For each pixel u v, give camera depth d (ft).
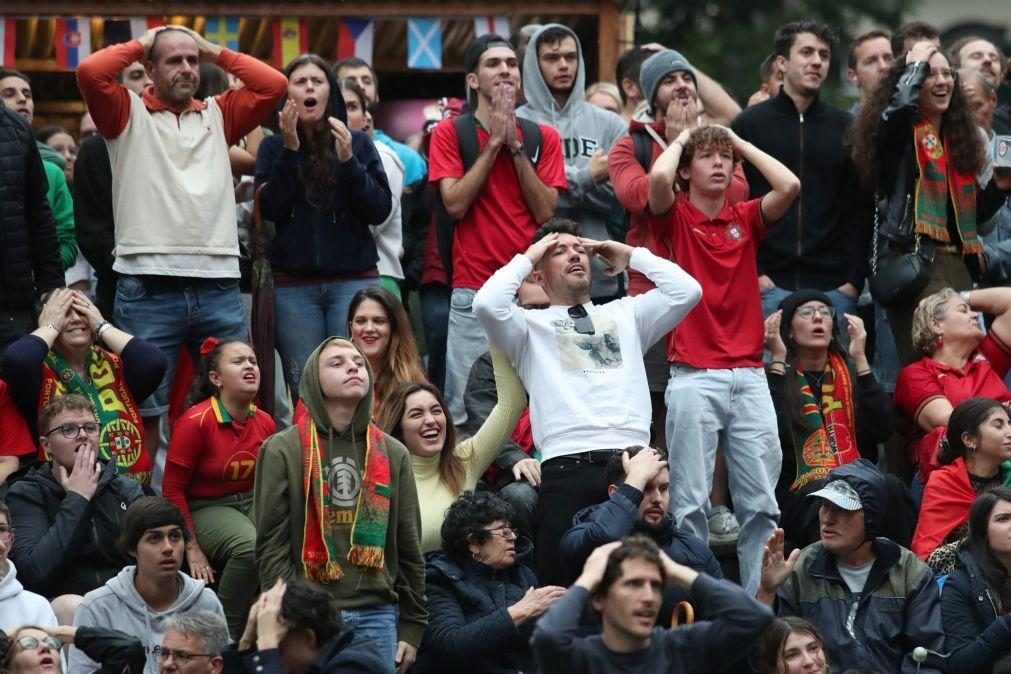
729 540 100.27
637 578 67.56
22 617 85.25
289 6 139.13
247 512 96.68
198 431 95.45
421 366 101.60
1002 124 126.72
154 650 86.17
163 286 103.04
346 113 108.17
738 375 99.45
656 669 67.92
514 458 100.53
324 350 85.10
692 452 98.73
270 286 106.01
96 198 104.68
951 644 88.28
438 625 87.04
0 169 102.06
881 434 105.09
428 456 96.07
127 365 98.73
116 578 87.30
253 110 106.01
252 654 73.67
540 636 67.10
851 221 114.83
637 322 94.99
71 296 98.78
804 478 103.30
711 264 100.58
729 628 67.67
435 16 141.28
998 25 293.64
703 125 103.76
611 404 91.50
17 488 92.43
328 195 105.40
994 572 88.94
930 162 111.96
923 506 98.84
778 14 256.11
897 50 124.67
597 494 89.71
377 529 84.17
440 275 115.75
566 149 116.57
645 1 251.19
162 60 103.60
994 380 107.65
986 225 117.08
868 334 119.03
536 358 93.09
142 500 87.15
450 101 128.36
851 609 89.61
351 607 83.56
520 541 92.02
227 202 104.73
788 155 114.83
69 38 136.56
